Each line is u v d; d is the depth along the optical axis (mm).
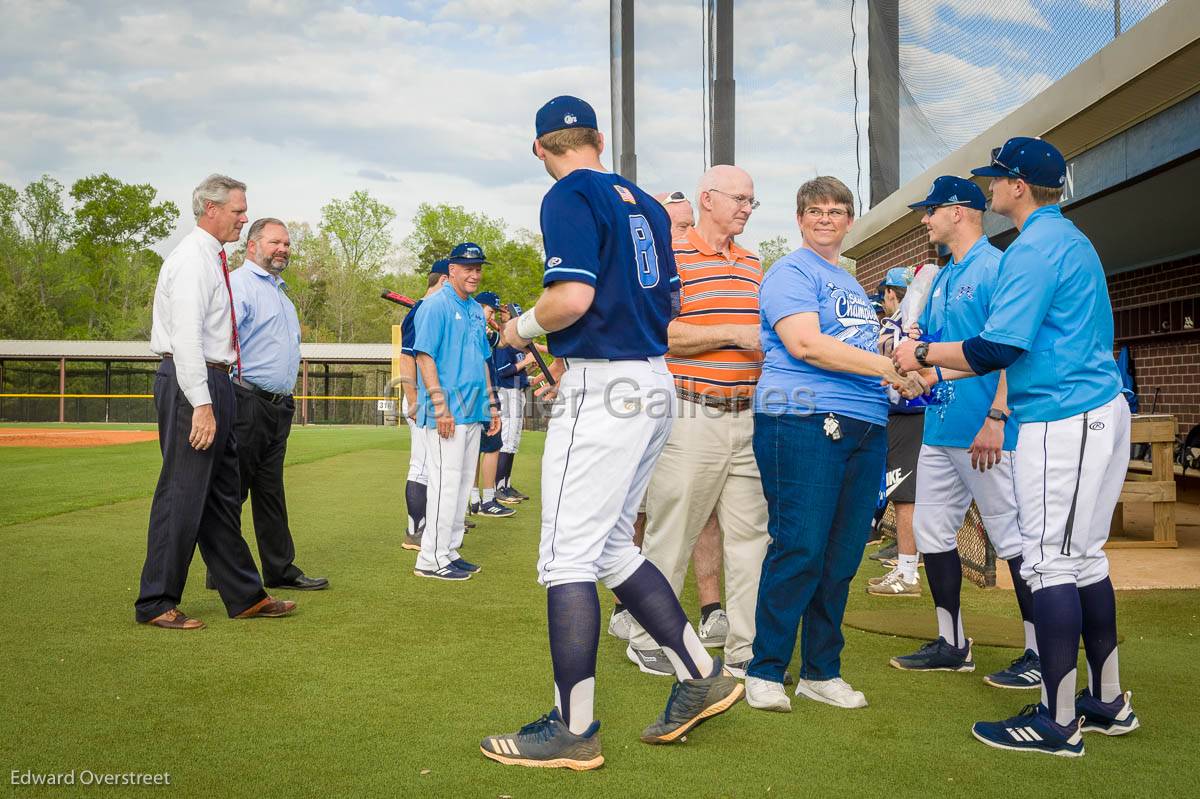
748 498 3527
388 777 2342
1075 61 5527
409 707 2900
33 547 5730
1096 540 2785
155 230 68438
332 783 2295
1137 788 2354
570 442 2549
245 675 3223
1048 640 2645
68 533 6281
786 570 2992
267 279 4629
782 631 3000
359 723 2746
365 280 62594
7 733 2598
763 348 3152
